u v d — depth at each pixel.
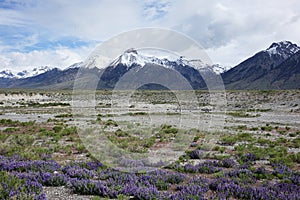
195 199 8.27
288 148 17.69
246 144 18.72
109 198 8.69
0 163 11.87
